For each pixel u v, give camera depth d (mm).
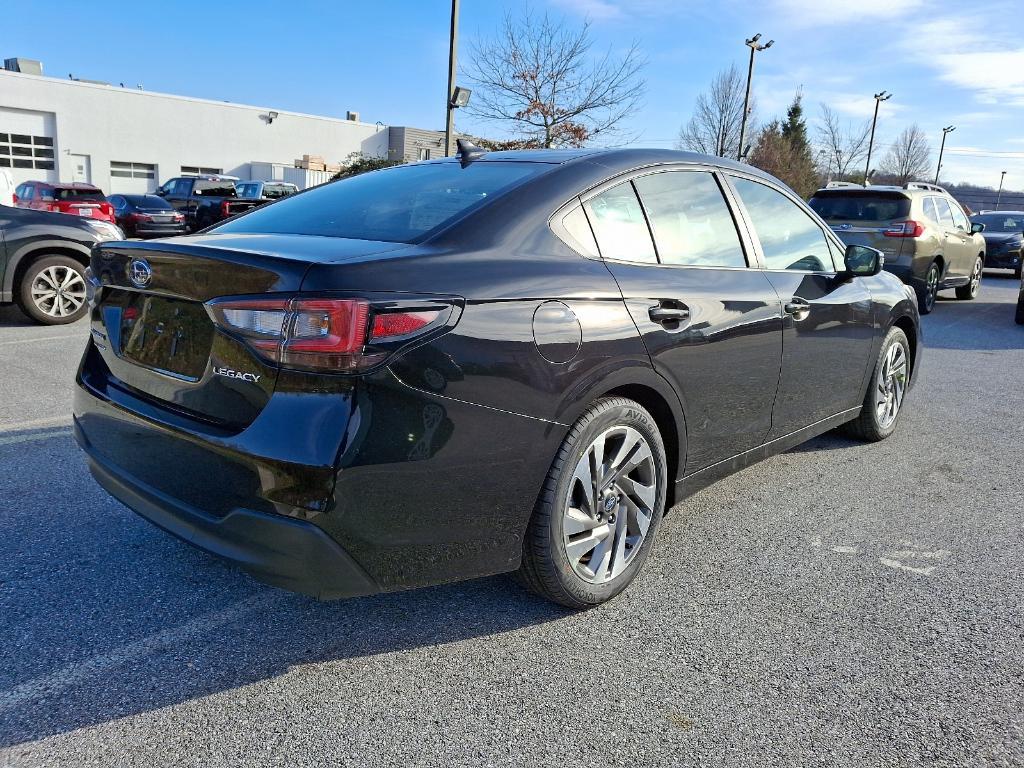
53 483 3633
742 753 2004
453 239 2367
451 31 16719
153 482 2334
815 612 2730
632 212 2852
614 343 2514
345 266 2045
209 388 2174
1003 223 18531
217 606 2650
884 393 4645
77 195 18031
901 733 2096
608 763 1954
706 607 2748
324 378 1983
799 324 3469
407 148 44375
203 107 36688
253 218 2980
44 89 32219
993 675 2377
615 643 2502
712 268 3076
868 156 49750
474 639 2502
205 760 1926
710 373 2953
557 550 2488
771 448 3545
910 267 10508
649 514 2822
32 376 5637
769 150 42250
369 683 2260
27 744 1961
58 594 2686
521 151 3166
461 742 2016
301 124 40250
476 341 2166
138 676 2256
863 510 3689
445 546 2221
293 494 1981
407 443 2051
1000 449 4676
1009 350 8219
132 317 2506
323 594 2088
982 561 3170
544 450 2357
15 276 7699
